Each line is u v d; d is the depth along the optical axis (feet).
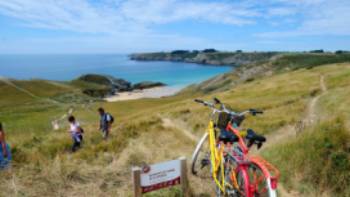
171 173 11.93
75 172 15.23
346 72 132.36
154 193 12.62
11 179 13.85
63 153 27.30
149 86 374.43
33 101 208.85
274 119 42.88
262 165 8.84
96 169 16.35
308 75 160.97
